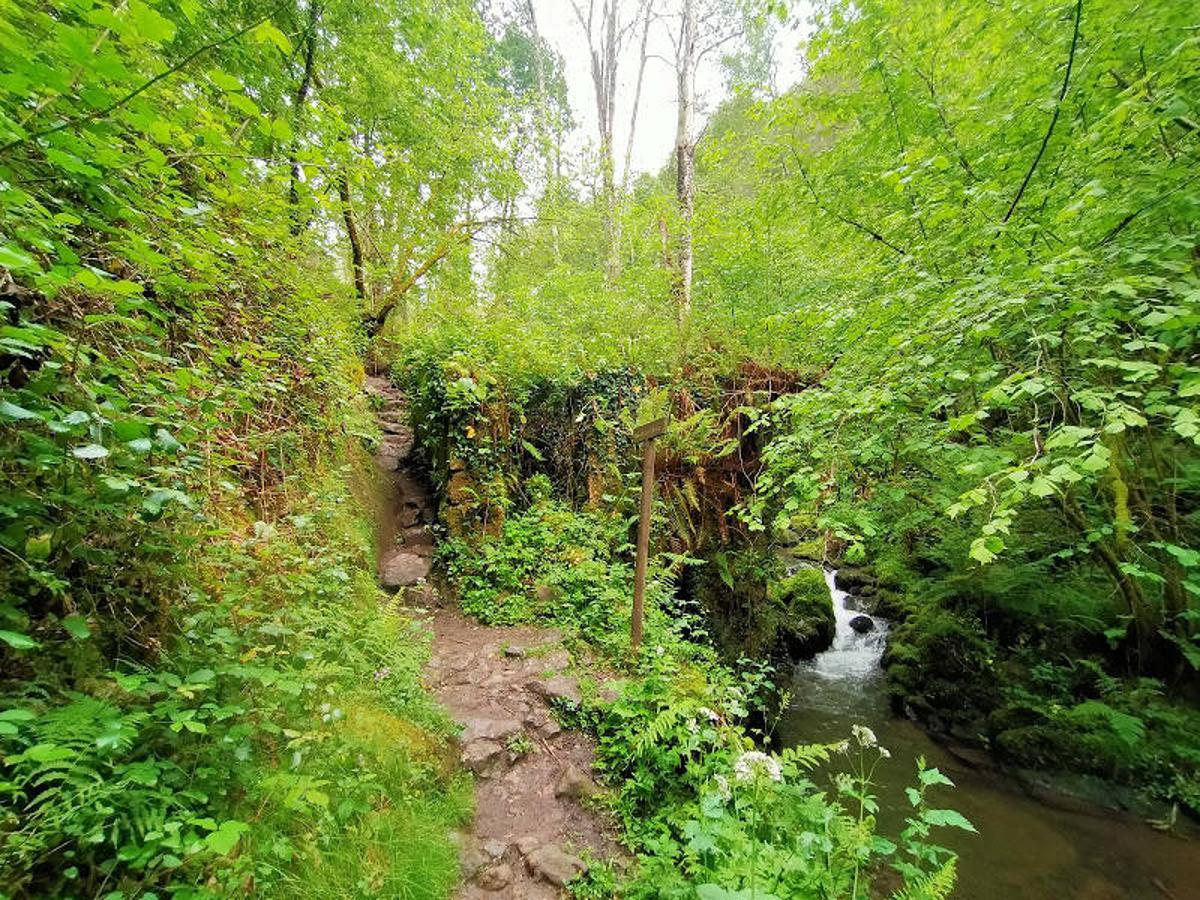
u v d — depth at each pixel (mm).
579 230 11352
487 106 8516
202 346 2896
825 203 4957
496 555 5289
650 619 4805
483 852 2717
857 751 5477
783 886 2307
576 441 6469
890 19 3955
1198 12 2564
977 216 3357
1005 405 2957
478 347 5969
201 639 2096
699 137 11156
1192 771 4660
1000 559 6266
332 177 3139
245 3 5559
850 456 4016
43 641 1665
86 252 2111
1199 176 2562
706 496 6238
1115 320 2965
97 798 1396
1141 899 3752
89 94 1278
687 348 6660
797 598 8078
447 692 3816
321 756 2346
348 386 5641
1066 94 3105
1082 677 5816
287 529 3635
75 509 1732
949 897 3729
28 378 1650
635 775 3277
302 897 1843
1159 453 4648
